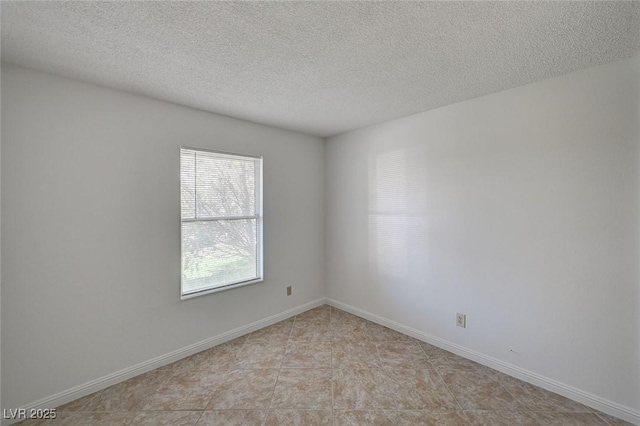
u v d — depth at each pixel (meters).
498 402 1.93
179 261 2.49
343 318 3.39
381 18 1.36
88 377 2.02
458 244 2.52
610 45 1.59
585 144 1.88
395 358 2.49
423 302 2.80
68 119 1.93
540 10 1.30
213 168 2.76
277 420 1.78
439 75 1.97
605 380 1.83
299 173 3.52
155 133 2.34
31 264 1.81
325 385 2.12
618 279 1.78
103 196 2.08
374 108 2.63
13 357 1.75
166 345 2.42
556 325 2.02
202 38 1.52
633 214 1.73
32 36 1.47
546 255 2.05
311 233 3.67
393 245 3.04
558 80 1.98
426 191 2.74
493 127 2.29
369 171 3.27
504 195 2.24
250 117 2.87
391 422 1.76
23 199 1.78
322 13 1.32
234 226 2.93
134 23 1.38
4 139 1.72
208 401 1.95
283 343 2.79
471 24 1.41
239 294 2.95
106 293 2.10
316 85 2.12
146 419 1.79
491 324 2.33
